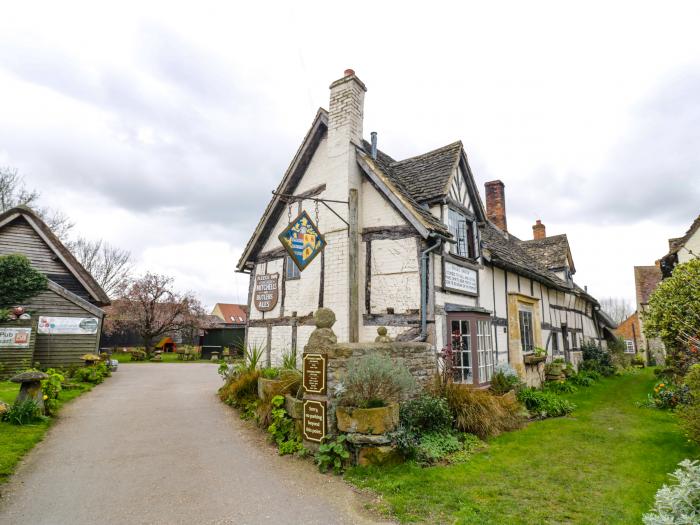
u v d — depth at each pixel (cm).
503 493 441
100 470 500
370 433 514
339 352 562
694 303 927
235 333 2741
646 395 1138
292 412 606
